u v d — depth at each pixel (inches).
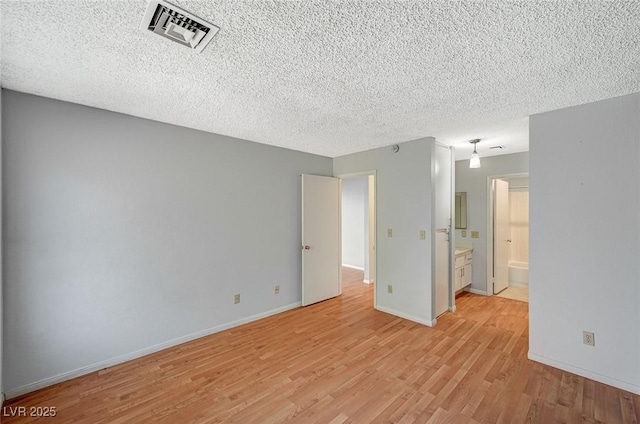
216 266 126.8
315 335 123.3
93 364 94.6
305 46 59.9
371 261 216.7
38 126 85.3
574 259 92.4
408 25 52.7
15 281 81.5
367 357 104.0
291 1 46.6
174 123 112.2
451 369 95.4
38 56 64.3
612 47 59.7
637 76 72.7
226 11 49.1
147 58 65.2
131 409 76.8
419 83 77.3
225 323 129.7
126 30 55.0
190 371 95.2
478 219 183.5
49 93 83.9
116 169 99.5
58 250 88.5
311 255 164.9
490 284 180.7
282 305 153.8
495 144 146.3
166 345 111.3
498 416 73.4
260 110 98.1
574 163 92.6
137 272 104.3
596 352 88.3
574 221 92.4
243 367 97.5
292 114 102.2
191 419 73.2
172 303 113.3
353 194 279.0
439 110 97.9
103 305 96.8
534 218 100.1
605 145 87.3
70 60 66.1
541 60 65.3
